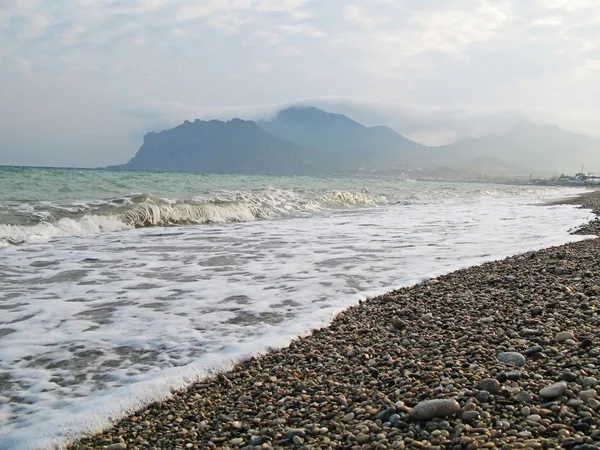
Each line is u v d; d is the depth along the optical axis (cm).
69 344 499
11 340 508
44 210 1452
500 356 410
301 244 1192
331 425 318
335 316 575
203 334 529
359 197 2992
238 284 761
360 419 322
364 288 732
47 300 662
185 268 885
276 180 5094
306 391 378
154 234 1340
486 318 532
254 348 471
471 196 4519
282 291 716
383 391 365
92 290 719
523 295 627
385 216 2072
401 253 1059
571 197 5209
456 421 302
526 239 1296
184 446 310
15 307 627
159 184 2992
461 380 364
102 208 1549
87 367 443
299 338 509
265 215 1997
